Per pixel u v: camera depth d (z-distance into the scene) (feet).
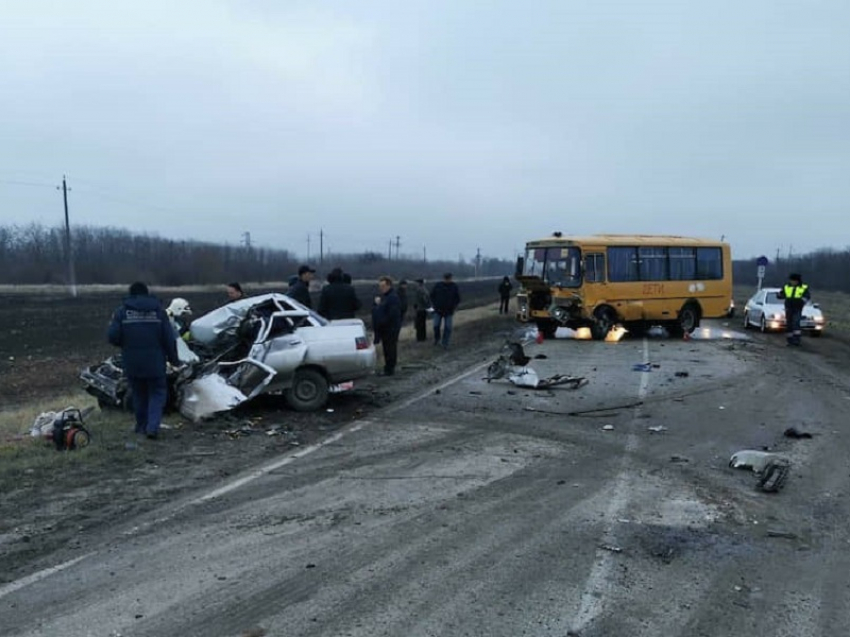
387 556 16.66
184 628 13.19
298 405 33.63
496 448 27.14
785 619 13.91
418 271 476.95
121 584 15.01
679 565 16.34
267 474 23.35
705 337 76.07
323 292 43.86
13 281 222.69
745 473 24.17
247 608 14.01
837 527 19.01
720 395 39.37
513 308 135.54
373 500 20.79
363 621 13.53
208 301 148.97
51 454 25.16
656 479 23.20
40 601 14.21
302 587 14.97
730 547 17.48
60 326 95.91
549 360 54.90
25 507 19.80
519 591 14.88
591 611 14.03
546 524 18.88
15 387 51.13
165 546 17.13
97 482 22.18
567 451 26.78
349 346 34.30
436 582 15.28
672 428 30.96
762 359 56.29
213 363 32.55
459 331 80.69
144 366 27.43
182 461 24.79
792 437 29.27
